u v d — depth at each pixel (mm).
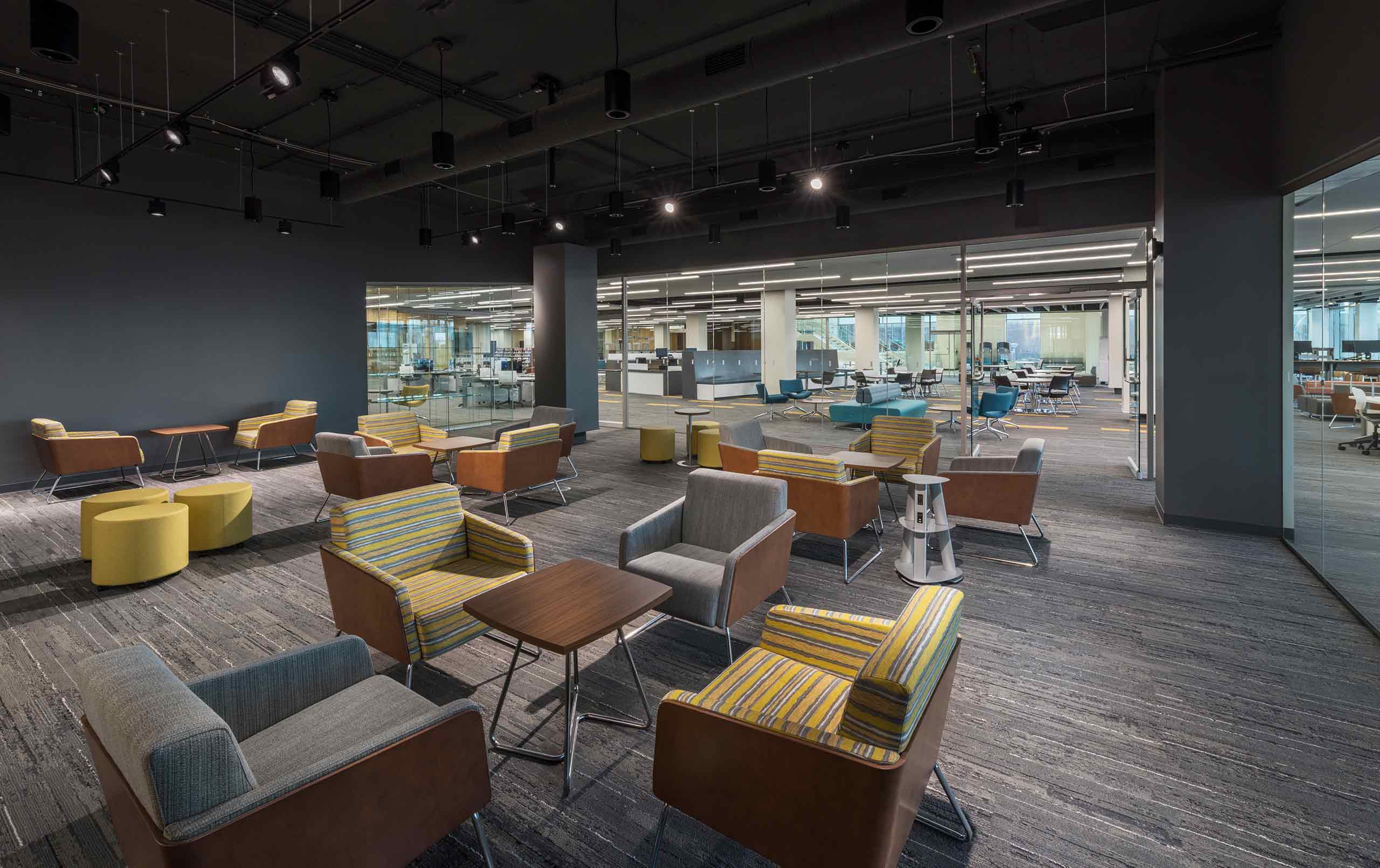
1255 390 5266
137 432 8453
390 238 10977
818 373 9844
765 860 2061
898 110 6660
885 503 6859
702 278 11438
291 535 5734
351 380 10656
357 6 3945
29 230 7555
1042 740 2674
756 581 3398
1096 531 5602
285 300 9836
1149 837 2139
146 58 5711
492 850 2107
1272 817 2223
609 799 2352
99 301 8086
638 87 5078
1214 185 5301
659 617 3900
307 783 1482
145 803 1356
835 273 9727
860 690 1554
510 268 12336
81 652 3518
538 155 8305
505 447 6328
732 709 1742
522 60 5727
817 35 4254
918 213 8539
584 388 11594
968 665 3297
